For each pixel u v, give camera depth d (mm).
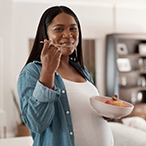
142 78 5871
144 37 5438
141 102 5883
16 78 4695
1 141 1997
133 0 5059
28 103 969
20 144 1914
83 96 1153
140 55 5562
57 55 934
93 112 1168
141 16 5617
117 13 5438
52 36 1093
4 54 4566
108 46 5289
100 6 5293
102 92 5461
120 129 2529
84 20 5113
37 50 1159
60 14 1087
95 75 5508
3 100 4559
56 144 1029
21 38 4730
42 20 1131
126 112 1065
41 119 946
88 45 6098
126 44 5746
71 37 1092
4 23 4551
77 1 5016
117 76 5184
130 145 2273
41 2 4445
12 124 4605
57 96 971
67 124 1059
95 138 1129
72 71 1253
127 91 5762
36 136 1086
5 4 4547
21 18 4715
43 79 945
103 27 5348
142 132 2389
